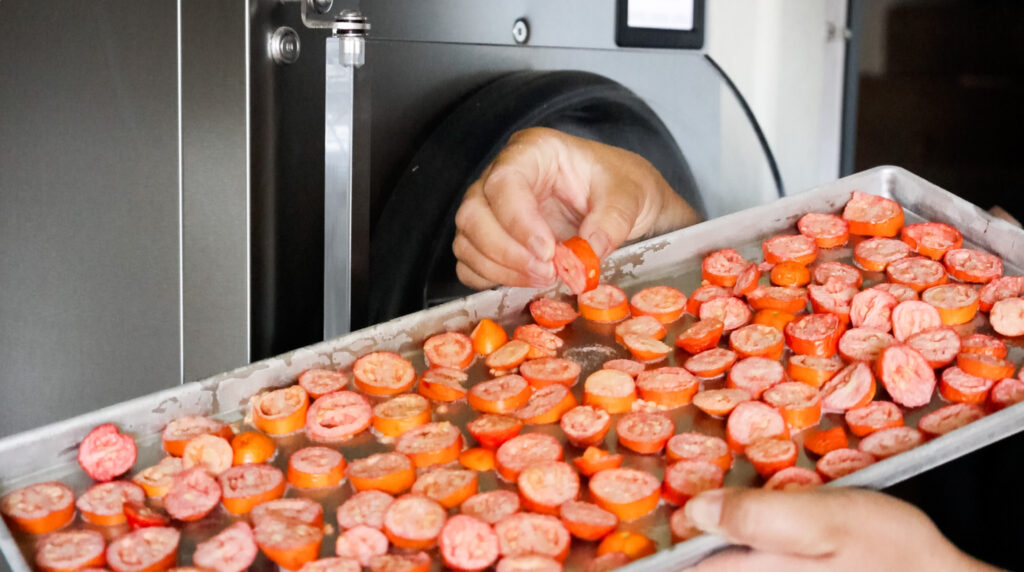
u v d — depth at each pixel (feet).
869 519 1.90
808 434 2.24
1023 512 2.88
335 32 2.24
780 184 3.24
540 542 2.01
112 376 2.56
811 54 3.19
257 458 2.16
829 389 2.32
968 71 3.49
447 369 2.36
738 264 2.66
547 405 2.26
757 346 2.43
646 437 2.19
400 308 2.58
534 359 2.39
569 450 2.20
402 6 2.44
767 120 3.15
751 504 1.85
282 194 2.36
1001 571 1.98
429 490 2.11
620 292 2.57
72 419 2.15
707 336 2.41
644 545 1.98
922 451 2.07
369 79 2.29
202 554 1.97
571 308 2.56
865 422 2.24
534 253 2.52
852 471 2.12
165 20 2.31
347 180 2.29
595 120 2.81
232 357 2.43
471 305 2.49
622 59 2.79
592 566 1.97
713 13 2.94
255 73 2.28
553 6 2.65
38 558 1.97
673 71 2.90
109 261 2.49
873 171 2.86
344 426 2.23
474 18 2.54
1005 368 2.30
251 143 2.30
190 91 2.33
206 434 2.18
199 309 2.43
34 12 2.40
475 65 2.57
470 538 1.99
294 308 2.42
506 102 2.60
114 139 2.42
